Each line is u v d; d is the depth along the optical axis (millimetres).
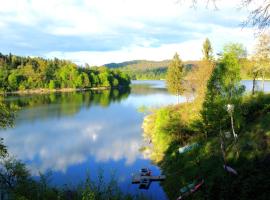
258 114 30547
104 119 66688
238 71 22578
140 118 67188
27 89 147500
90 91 149000
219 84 23094
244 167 21422
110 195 16422
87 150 42719
